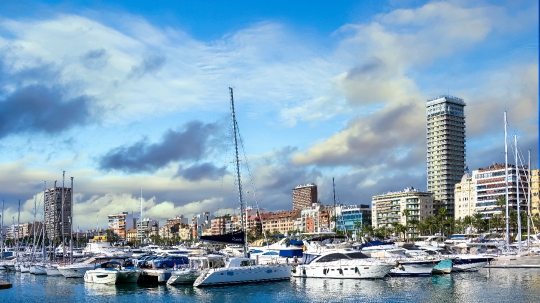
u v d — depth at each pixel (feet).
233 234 284.82
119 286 276.00
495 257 355.56
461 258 335.47
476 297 231.30
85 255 454.40
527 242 447.42
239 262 278.05
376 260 298.15
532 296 231.50
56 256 457.27
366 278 291.99
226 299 233.76
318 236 347.15
